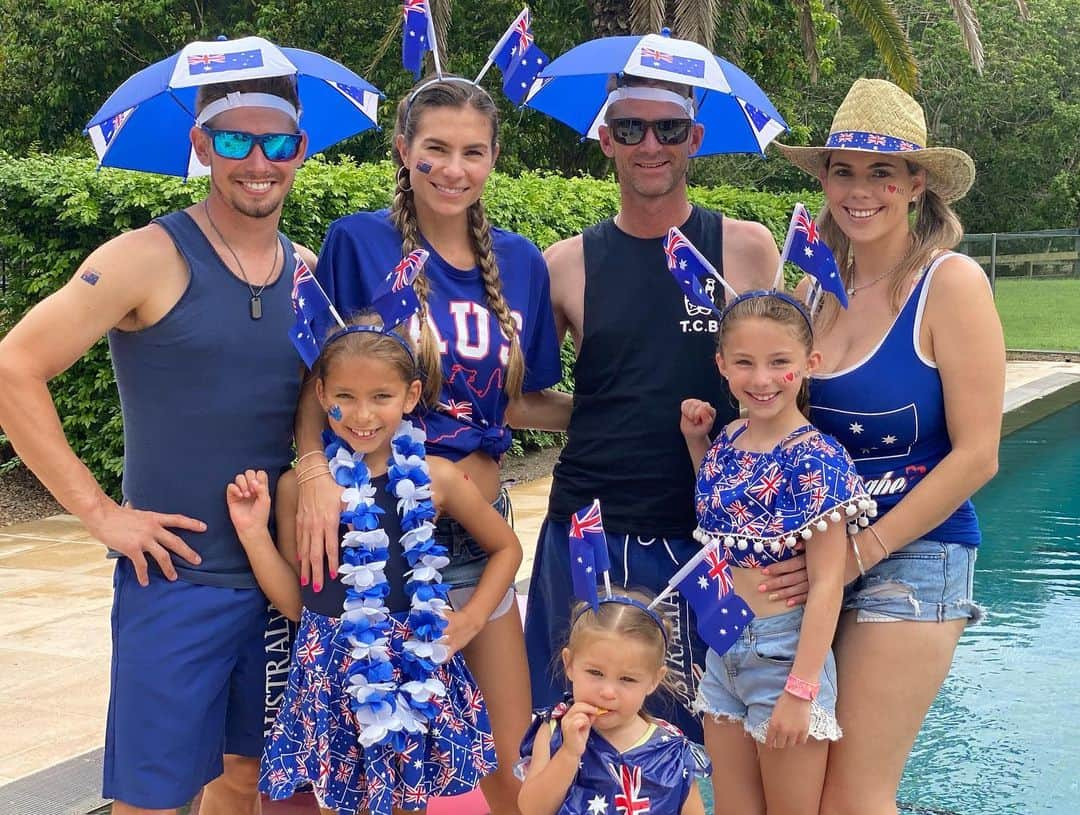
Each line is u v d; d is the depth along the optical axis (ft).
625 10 37.14
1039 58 106.52
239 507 8.60
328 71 9.56
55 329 8.01
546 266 10.23
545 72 10.66
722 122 11.80
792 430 8.61
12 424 7.99
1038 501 27.37
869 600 8.59
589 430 10.59
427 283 9.19
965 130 109.40
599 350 10.41
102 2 57.00
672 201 10.35
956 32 102.73
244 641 8.92
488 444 9.49
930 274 8.39
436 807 11.61
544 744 8.05
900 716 8.52
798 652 8.28
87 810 10.88
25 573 19.89
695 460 9.94
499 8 53.36
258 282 8.71
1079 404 40.63
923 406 8.44
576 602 9.64
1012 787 12.96
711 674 9.07
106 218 23.72
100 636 16.25
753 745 8.98
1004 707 15.28
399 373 8.46
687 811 7.99
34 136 59.98
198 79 8.25
